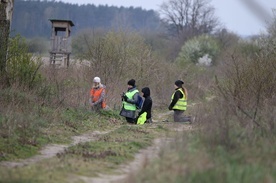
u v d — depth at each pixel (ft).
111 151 105.81
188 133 109.91
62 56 344.90
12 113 135.54
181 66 412.57
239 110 123.03
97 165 92.58
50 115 150.71
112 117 183.42
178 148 84.69
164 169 71.97
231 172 65.72
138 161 99.40
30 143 114.42
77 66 262.88
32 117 137.49
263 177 64.54
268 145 86.53
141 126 156.66
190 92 325.21
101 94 186.70
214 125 99.55
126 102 177.47
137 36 313.32
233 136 92.84
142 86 280.72
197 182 64.44
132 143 117.91
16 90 161.17
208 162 73.46
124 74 274.98
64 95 184.96
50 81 197.88
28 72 174.70
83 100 190.80
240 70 165.78
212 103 148.05
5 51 169.68
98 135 140.15
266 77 148.77
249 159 77.30
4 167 90.27
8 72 171.12
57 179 78.07
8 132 118.21
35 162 96.32
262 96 141.08
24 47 177.47
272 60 157.28
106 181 80.07
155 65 312.71
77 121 158.61
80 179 79.87
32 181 75.10
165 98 276.62
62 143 123.54
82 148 110.63
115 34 299.99
